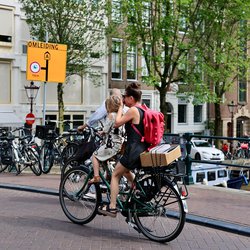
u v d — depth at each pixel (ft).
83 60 107.45
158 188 25.22
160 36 86.94
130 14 88.17
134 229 27.81
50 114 113.80
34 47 54.34
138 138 25.62
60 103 98.89
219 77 98.63
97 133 30.94
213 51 99.76
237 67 110.83
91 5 96.02
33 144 52.03
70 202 29.35
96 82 120.88
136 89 26.48
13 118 107.24
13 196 38.45
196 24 95.55
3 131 61.62
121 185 27.17
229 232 28.45
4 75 107.65
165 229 25.49
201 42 96.17
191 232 28.25
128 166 25.52
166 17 86.17
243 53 108.99
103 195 29.04
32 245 24.49
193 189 42.04
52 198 37.52
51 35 94.53
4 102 107.65
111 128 27.22
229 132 163.53
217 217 30.99
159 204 25.35
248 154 95.86
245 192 40.91
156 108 137.08
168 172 25.82
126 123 25.99
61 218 30.53
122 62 125.90
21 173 53.62
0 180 46.57
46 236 26.23
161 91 92.94
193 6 90.27
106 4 96.22
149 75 91.40
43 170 51.24
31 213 31.94
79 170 28.58
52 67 55.62
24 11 108.17
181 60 89.56
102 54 107.55
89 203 28.30
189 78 93.76
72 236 26.35
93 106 121.49
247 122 170.60
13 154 52.54
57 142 51.42
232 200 37.14
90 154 30.14
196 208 33.76
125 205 26.32
